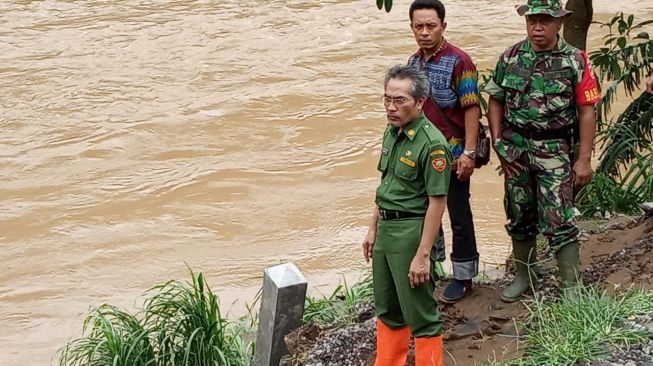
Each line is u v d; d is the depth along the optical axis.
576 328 5.21
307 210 10.80
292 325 5.99
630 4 18.70
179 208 11.02
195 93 14.62
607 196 7.92
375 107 13.88
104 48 16.72
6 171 12.10
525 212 5.67
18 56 16.31
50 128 13.42
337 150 12.48
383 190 5.06
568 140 5.43
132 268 9.73
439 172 4.85
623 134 8.10
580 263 6.21
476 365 5.29
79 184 11.69
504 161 5.57
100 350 6.36
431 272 5.12
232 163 12.14
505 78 5.43
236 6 19.00
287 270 5.95
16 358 8.12
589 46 16.28
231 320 8.03
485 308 5.88
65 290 9.33
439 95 5.61
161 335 6.33
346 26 17.75
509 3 18.75
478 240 9.68
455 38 16.92
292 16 18.34
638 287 5.62
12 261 9.95
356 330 5.96
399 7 18.80
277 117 13.62
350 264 9.52
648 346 4.99
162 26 17.81
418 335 5.13
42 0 19.31
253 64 15.86
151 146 12.77
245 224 10.56
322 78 15.16
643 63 7.97
